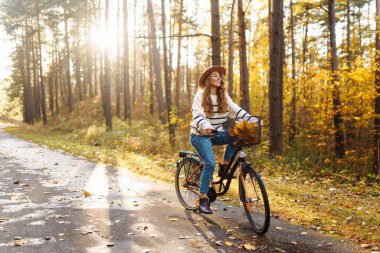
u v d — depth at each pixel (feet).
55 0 105.70
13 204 20.40
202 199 17.02
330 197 22.90
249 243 14.57
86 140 66.18
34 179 28.43
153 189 24.56
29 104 164.14
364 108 48.96
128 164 35.83
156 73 77.66
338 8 80.43
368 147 55.21
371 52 45.19
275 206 20.13
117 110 106.52
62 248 13.93
